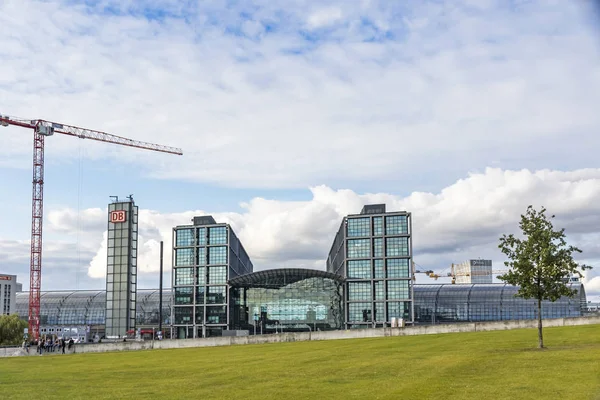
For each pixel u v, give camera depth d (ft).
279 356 203.82
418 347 208.13
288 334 298.97
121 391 128.98
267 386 126.82
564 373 123.75
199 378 148.56
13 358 269.85
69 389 136.15
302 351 220.43
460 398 100.48
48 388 139.23
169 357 229.04
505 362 147.74
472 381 119.03
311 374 144.46
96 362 222.07
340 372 145.59
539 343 180.96
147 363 204.74
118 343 306.35
